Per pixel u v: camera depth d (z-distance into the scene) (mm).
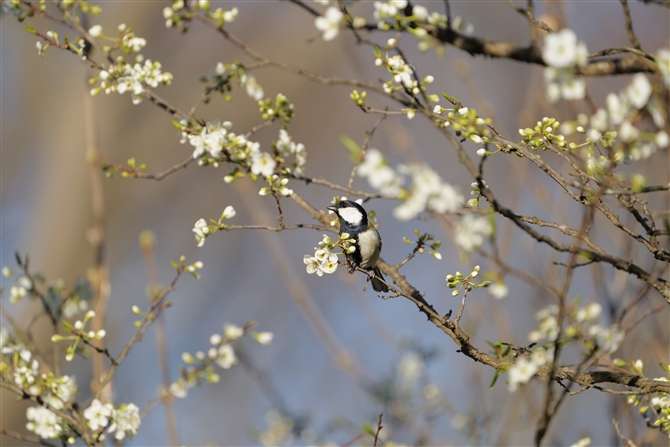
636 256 8281
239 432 14219
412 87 5168
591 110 6621
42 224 14430
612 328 4547
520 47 6551
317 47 17234
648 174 8414
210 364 7449
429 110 4930
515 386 4664
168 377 7457
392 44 5203
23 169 15305
